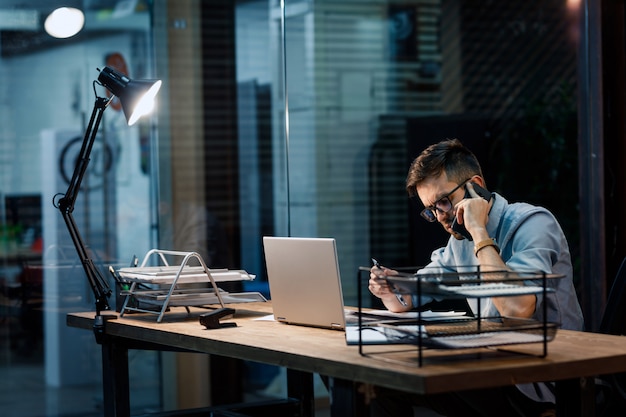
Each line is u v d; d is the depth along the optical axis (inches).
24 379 164.2
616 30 173.0
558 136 212.1
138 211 173.5
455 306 194.5
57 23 164.7
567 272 95.6
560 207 211.2
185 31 179.5
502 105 212.2
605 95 174.2
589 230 179.3
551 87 212.5
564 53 212.7
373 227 205.2
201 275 103.3
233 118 185.2
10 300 162.7
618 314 98.7
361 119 203.5
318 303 90.4
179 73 178.9
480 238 89.1
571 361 69.5
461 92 210.7
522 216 95.9
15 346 163.5
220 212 183.5
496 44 212.4
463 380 64.7
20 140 162.1
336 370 71.1
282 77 190.7
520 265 91.1
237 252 185.3
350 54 201.0
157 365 178.7
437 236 206.7
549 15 212.5
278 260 95.3
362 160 203.6
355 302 204.4
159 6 176.1
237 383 186.4
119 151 171.2
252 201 187.5
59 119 165.2
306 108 196.9
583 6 178.9
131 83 113.9
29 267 163.6
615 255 175.5
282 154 190.9
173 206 177.6
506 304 85.7
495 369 66.1
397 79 206.5
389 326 79.5
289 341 82.9
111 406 108.2
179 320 103.7
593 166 177.5
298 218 196.1
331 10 199.0
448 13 209.3
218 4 182.7
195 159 180.4
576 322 95.6
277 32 189.9
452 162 99.2
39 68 163.3
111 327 105.3
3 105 160.6
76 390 168.4
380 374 66.7
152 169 175.5
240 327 95.0
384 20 205.0
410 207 207.5
